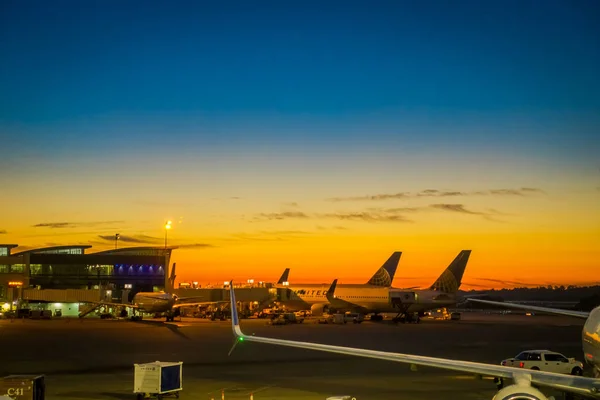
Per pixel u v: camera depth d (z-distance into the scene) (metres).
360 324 122.12
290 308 145.38
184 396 34.88
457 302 133.62
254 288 151.88
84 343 70.69
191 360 53.56
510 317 183.62
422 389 37.53
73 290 140.75
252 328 103.19
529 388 16.20
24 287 150.62
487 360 55.22
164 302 123.81
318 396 34.78
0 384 27.92
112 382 40.47
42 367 48.75
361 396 34.84
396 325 119.06
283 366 49.56
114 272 157.00
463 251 135.12
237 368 48.19
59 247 175.50
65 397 34.66
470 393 36.00
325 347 21.38
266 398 34.12
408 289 136.25
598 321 21.33
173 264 170.62
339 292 138.00
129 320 126.75
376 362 52.34
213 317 134.00
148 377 33.69
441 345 71.31
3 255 153.38
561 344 74.69
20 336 81.38
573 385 16.31
